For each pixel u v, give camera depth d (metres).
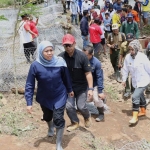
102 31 10.82
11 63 7.73
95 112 6.67
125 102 7.69
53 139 5.00
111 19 12.08
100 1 15.99
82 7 14.83
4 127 5.25
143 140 5.66
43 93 4.45
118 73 8.86
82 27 10.34
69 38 4.66
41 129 5.35
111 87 8.47
